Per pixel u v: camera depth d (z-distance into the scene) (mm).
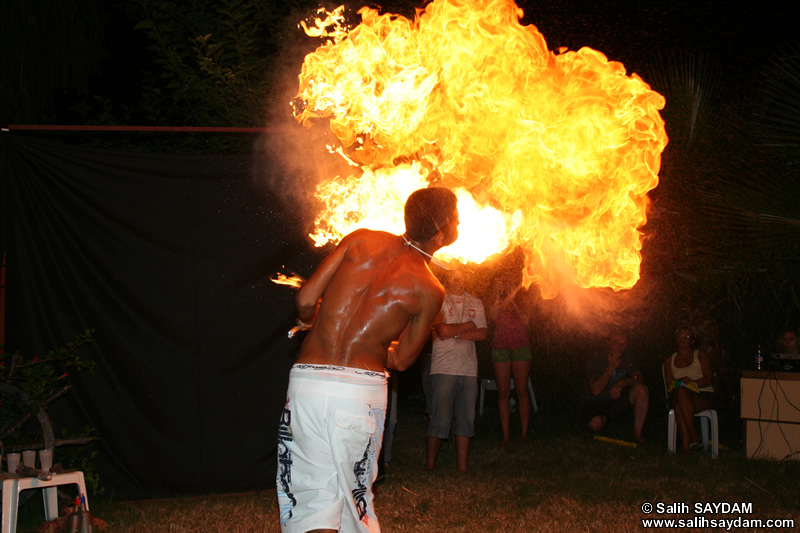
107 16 7266
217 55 6582
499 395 6691
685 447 6121
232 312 4656
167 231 4590
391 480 5277
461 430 5590
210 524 4070
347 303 2682
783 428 5863
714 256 5902
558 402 8000
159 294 4555
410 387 9539
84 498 3939
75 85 7043
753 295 5961
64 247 4469
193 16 6688
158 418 4531
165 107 6996
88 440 4254
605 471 5516
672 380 6422
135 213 4551
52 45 6766
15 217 4402
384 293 2693
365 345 2656
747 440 6004
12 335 4379
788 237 4969
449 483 5188
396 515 4375
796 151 4930
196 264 4617
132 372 4504
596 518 4262
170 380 4547
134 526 4027
